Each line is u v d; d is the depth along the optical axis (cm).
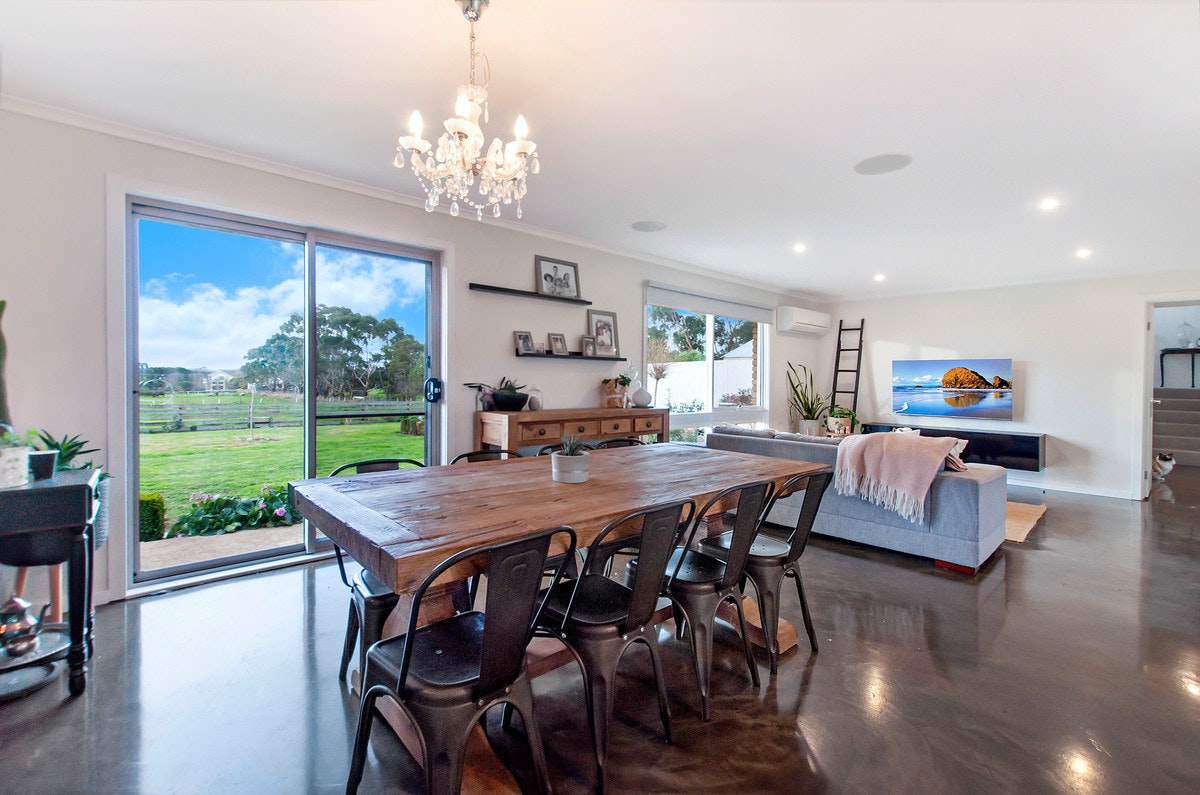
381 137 271
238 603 267
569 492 185
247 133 267
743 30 183
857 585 303
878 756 163
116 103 238
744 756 163
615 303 497
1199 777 155
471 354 397
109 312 260
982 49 190
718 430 463
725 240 455
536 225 420
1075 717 182
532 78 214
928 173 303
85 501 191
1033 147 267
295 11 177
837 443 389
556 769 158
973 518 320
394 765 159
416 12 177
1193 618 260
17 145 238
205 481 307
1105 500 525
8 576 239
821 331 736
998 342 617
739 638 241
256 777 153
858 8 171
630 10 173
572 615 159
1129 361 537
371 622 175
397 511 158
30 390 242
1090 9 168
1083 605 275
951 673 210
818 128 253
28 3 172
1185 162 280
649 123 251
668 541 159
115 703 186
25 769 154
